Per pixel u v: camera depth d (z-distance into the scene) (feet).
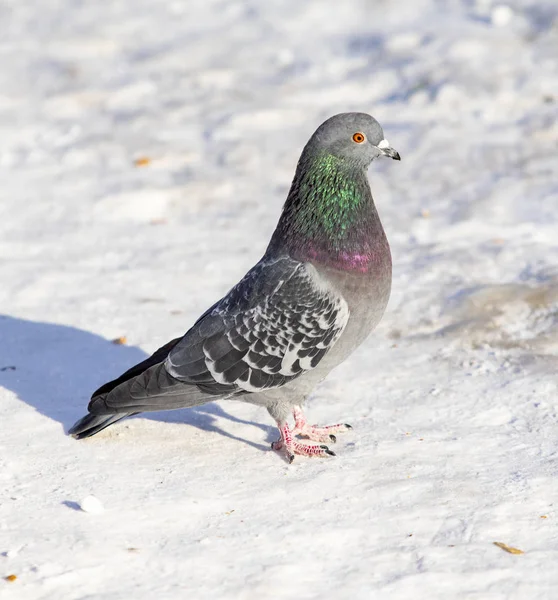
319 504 25.16
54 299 40.34
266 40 77.82
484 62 68.03
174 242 46.83
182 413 31.04
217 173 55.26
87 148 59.31
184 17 85.35
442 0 83.30
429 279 41.42
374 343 36.19
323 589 21.39
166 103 67.41
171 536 23.63
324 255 27.63
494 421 29.89
